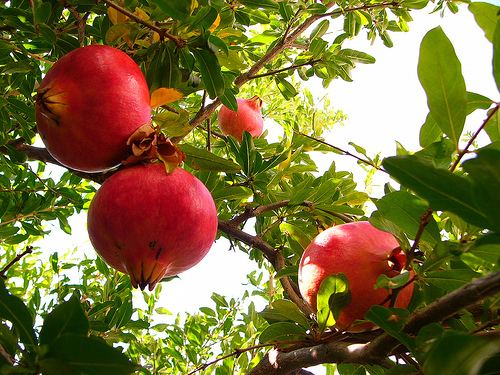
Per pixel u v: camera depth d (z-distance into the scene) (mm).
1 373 187
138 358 652
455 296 223
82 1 387
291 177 643
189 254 285
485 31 223
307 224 516
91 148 285
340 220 489
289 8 574
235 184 521
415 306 322
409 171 171
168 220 267
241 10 492
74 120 277
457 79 213
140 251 268
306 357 322
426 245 315
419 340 226
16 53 442
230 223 531
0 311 209
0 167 644
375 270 291
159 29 330
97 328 492
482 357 170
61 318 203
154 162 293
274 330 349
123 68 289
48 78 293
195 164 381
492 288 211
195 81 391
